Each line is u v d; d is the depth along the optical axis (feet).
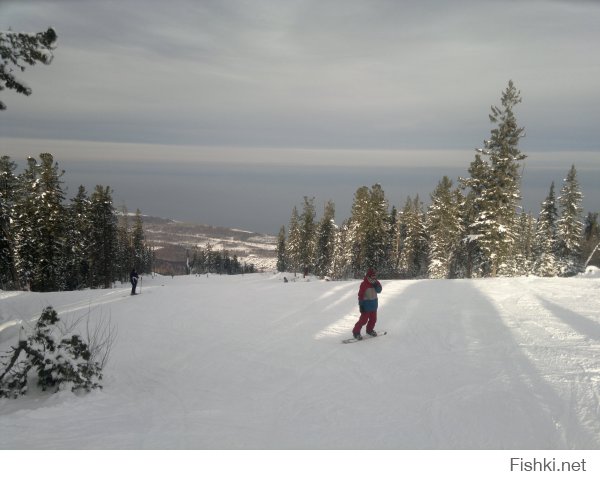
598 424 16.34
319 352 32.32
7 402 23.00
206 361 32.68
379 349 31.30
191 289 85.05
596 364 23.22
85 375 25.27
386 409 19.60
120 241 241.96
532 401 18.81
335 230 242.58
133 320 53.16
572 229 159.94
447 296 52.90
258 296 67.21
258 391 24.30
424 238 209.77
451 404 19.44
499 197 119.75
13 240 74.33
